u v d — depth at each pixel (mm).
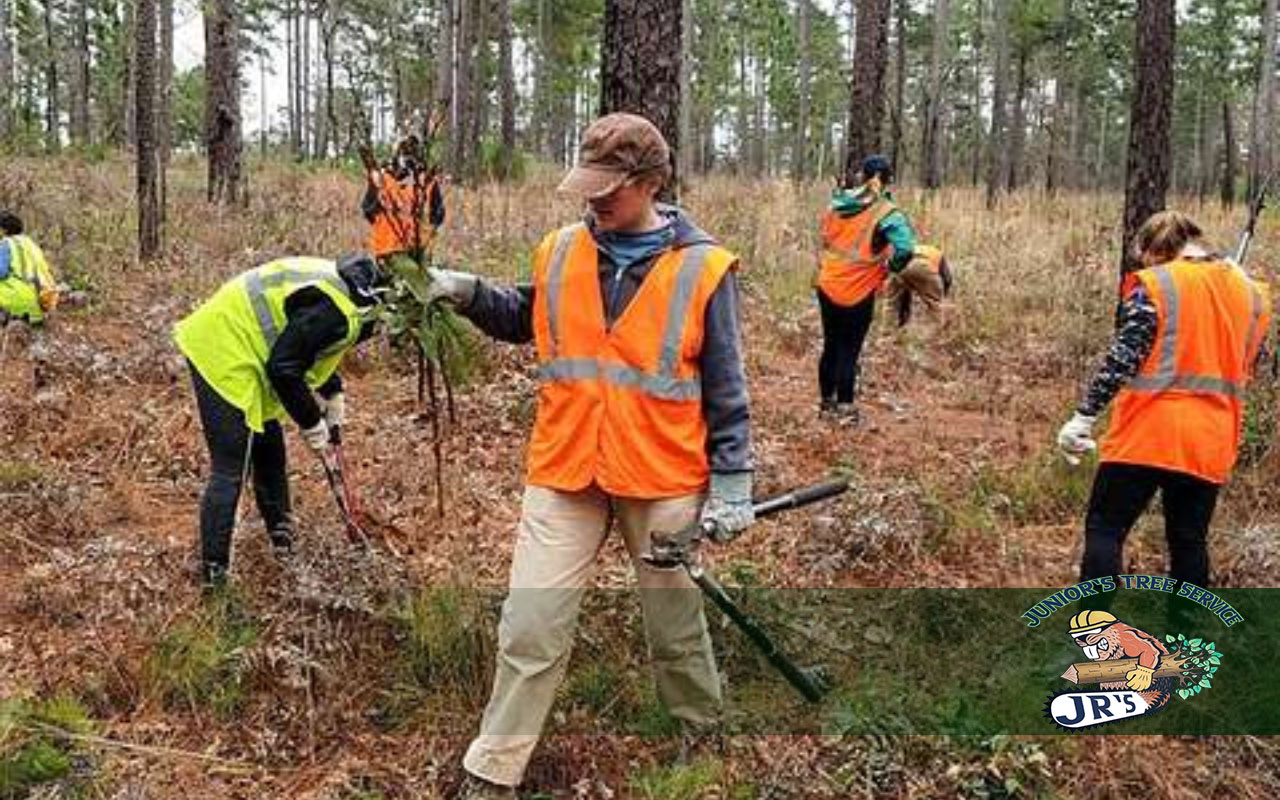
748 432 3240
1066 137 50281
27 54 27453
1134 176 8195
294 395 4129
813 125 29781
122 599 4168
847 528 4902
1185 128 54125
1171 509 4188
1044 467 5961
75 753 3443
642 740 3662
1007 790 3420
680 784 3428
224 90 13461
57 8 28891
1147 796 3488
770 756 3590
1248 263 12336
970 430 7004
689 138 24078
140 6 9805
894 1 37688
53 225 10789
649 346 3143
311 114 43844
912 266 6973
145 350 7098
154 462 5641
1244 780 3539
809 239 12297
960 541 5012
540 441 3285
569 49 35250
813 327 9438
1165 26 8039
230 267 9414
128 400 6520
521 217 11484
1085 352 8523
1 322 7562
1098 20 33188
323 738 3619
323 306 4117
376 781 3438
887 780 3486
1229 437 4039
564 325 3191
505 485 5547
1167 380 3984
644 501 3252
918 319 9812
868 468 6062
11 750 3379
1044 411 7375
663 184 3109
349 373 7219
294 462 5699
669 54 5656
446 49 20500
